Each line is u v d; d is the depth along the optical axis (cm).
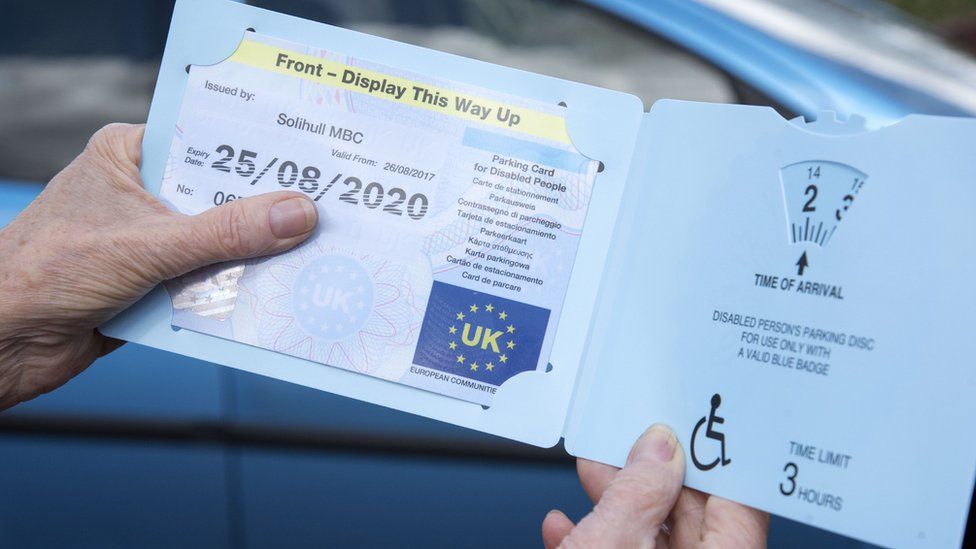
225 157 116
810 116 177
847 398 101
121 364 170
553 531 119
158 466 172
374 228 114
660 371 109
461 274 113
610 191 111
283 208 110
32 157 176
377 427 169
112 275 113
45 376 127
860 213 102
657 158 110
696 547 109
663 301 109
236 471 171
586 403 111
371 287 114
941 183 99
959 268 98
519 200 112
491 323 113
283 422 169
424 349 113
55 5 180
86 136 177
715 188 108
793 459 102
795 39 192
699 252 108
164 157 116
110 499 173
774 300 104
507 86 113
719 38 185
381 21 181
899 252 100
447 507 170
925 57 203
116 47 179
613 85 179
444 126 114
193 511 173
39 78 179
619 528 102
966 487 96
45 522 175
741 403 105
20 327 117
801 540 168
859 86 185
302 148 115
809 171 104
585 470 113
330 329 114
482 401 113
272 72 115
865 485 99
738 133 107
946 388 97
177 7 117
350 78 114
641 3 185
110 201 116
